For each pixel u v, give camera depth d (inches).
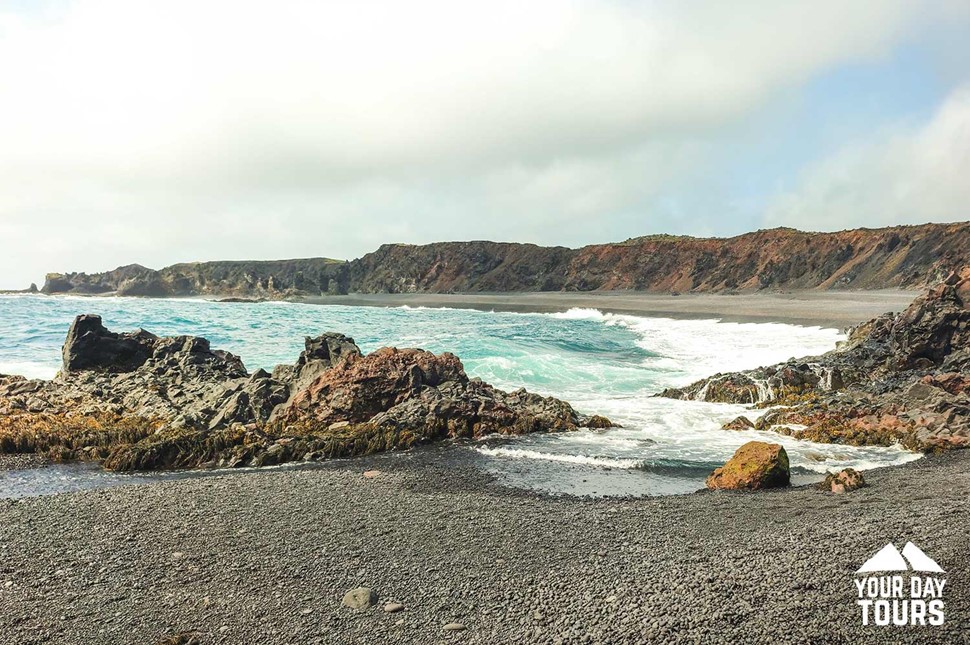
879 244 5344.5
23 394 1006.4
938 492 511.8
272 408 896.9
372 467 685.3
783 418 896.3
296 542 445.4
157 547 437.4
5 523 485.4
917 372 1112.8
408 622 327.0
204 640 314.8
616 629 297.7
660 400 1103.6
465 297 6569.9
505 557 412.5
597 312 3885.3
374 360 927.0
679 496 560.7
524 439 816.3
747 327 2448.3
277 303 6771.7
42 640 316.5
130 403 970.7
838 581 324.5
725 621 293.4
